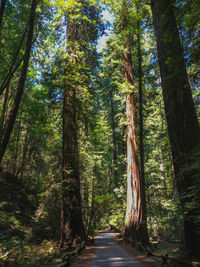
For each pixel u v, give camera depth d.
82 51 14.13
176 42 5.95
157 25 6.94
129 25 14.17
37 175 21.52
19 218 13.74
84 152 18.05
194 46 5.71
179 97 5.77
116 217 21.36
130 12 13.91
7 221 12.30
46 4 12.77
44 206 13.15
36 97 20.28
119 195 19.23
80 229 11.31
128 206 13.53
